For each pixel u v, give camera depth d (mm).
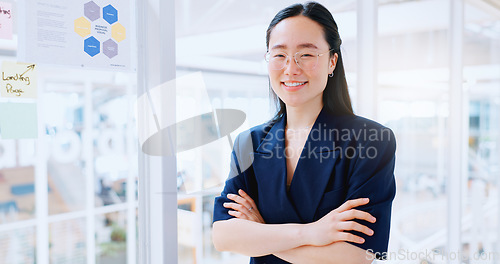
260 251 1131
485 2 2676
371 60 1724
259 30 1346
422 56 2195
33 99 945
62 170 1864
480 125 3402
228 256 1324
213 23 1267
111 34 1059
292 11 1185
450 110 2416
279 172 1189
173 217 1199
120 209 1961
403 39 2059
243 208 1185
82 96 1596
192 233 1252
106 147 1762
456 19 2402
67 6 972
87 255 1978
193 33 1236
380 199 1092
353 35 1681
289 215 1168
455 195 2473
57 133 1647
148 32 1147
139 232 1207
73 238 1963
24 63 915
